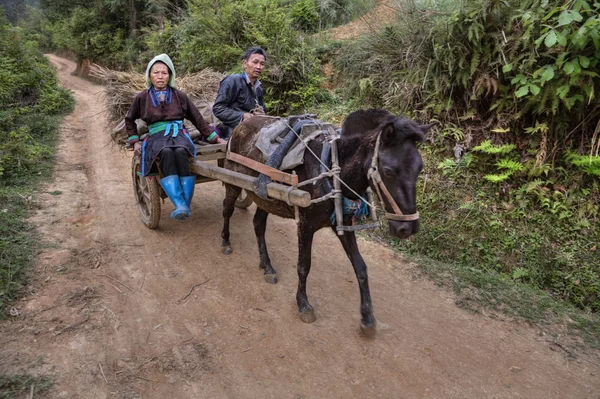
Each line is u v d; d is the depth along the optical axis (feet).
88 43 77.25
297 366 9.52
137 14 69.10
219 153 14.61
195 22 32.30
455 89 17.22
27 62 42.98
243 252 14.83
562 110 14.40
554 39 12.05
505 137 15.66
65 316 10.73
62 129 33.19
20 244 13.80
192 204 19.06
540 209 14.43
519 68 14.43
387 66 20.62
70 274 12.71
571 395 8.91
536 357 10.05
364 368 9.53
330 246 15.78
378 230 16.51
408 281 13.33
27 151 22.77
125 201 19.08
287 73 25.12
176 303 11.73
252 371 9.30
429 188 16.33
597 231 13.43
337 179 9.22
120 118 18.97
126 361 9.38
